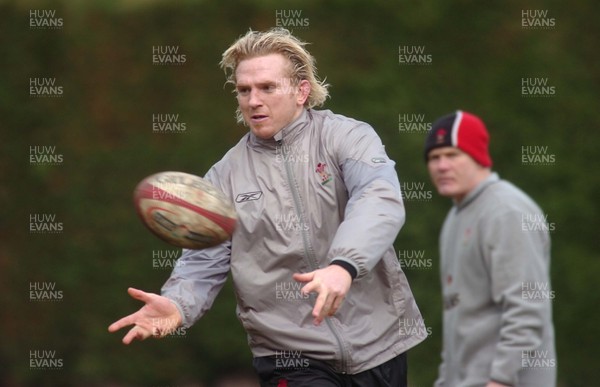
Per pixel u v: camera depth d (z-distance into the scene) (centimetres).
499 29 3191
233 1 3262
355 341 1533
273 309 1546
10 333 3334
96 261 3303
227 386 3325
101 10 3309
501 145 3188
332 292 1323
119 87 3306
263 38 1544
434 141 1612
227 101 3281
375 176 1473
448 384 1606
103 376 3306
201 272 1584
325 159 1526
